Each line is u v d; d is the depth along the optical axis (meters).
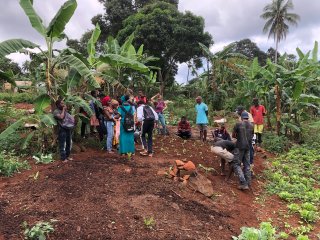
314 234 7.04
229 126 16.50
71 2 8.62
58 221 5.69
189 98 28.14
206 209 7.07
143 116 9.88
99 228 5.64
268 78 14.15
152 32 29.89
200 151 11.43
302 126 15.29
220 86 23.08
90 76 8.87
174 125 17.31
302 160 12.16
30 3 9.02
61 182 7.18
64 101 9.38
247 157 9.09
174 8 32.44
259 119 12.84
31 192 6.73
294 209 8.00
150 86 23.72
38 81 10.68
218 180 9.13
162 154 10.50
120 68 13.88
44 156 8.94
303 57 15.63
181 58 32.88
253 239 6.11
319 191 9.11
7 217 5.79
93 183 7.23
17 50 8.45
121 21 35.41
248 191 8.95
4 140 9.68
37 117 9.22
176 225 6.14
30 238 5.20
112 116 9.95
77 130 10.69
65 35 10.24
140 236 5.61
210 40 32.31
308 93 16.22
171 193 7.30
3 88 27.14
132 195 6.91
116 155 9.69
